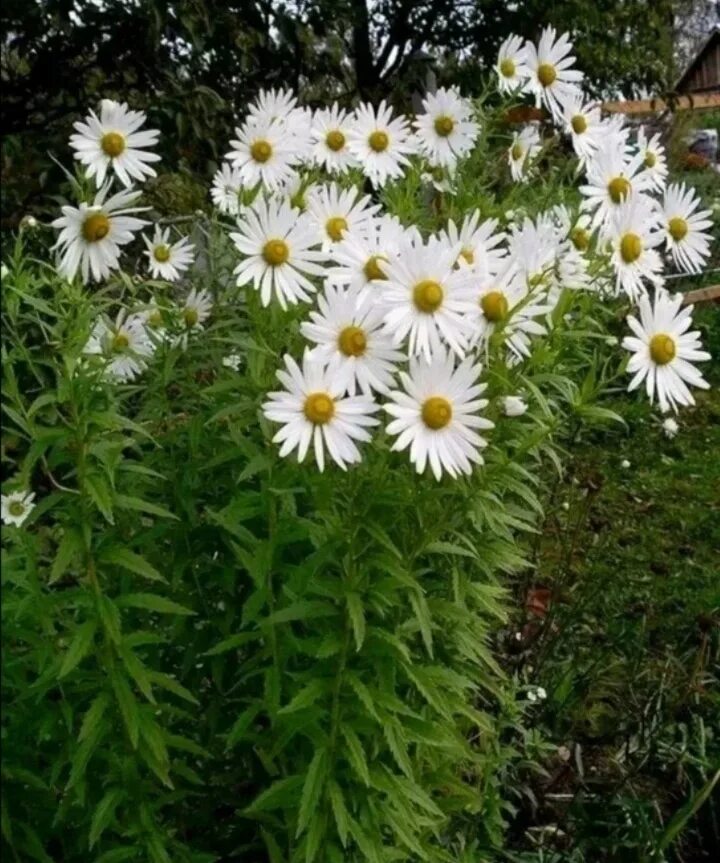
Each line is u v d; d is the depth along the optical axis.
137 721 0.56
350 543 0.57
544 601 1.02
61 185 1.29
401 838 0.63
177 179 1.40
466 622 0.64
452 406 0.53
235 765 0.66
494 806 0.74
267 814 0.62
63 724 0.58
